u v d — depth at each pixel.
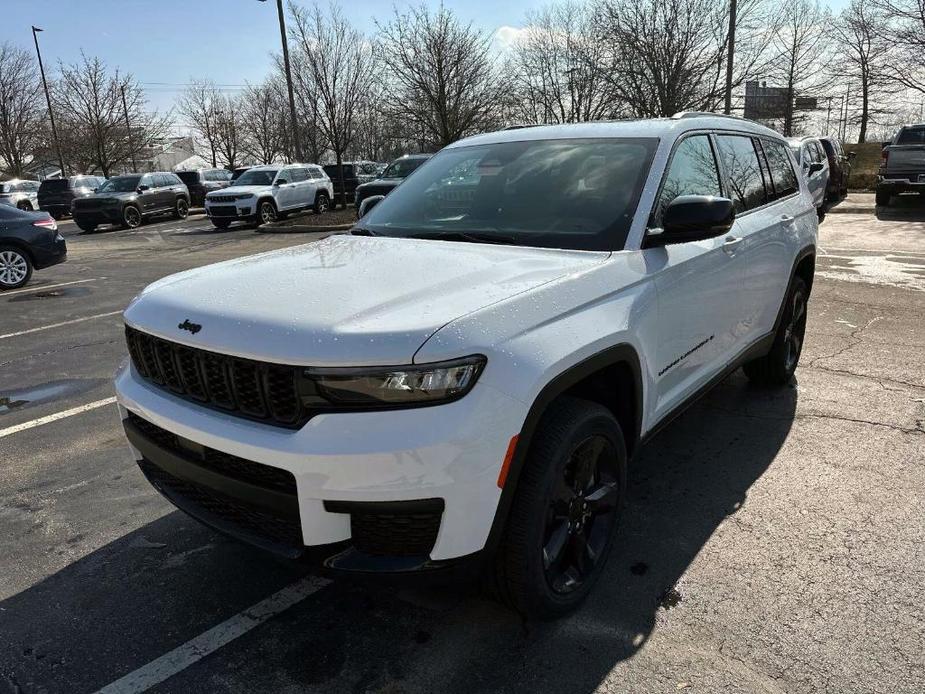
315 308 2.19
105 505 3.52
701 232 2.84
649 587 2.74
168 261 13.77
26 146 39.66
